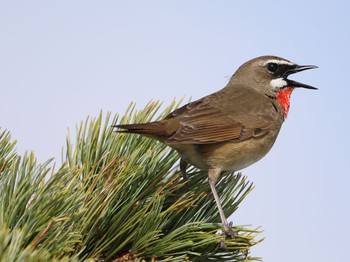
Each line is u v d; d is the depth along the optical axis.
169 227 7.46
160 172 7.67
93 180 6.77
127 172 6.86
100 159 6.84
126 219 6.63
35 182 5.73
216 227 7.26
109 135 7.61
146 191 7.27
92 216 6.02
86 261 5.15
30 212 5.57
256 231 7.25
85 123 7.45
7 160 6.50
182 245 6.47
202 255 7.16
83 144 7.38
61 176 5.87
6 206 5.75
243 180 8.12
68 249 5.41
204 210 7.90
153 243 6.62
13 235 4.72
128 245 6.66
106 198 6.24
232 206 7.91
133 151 7.70
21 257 4.42
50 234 5.46
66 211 5.75
